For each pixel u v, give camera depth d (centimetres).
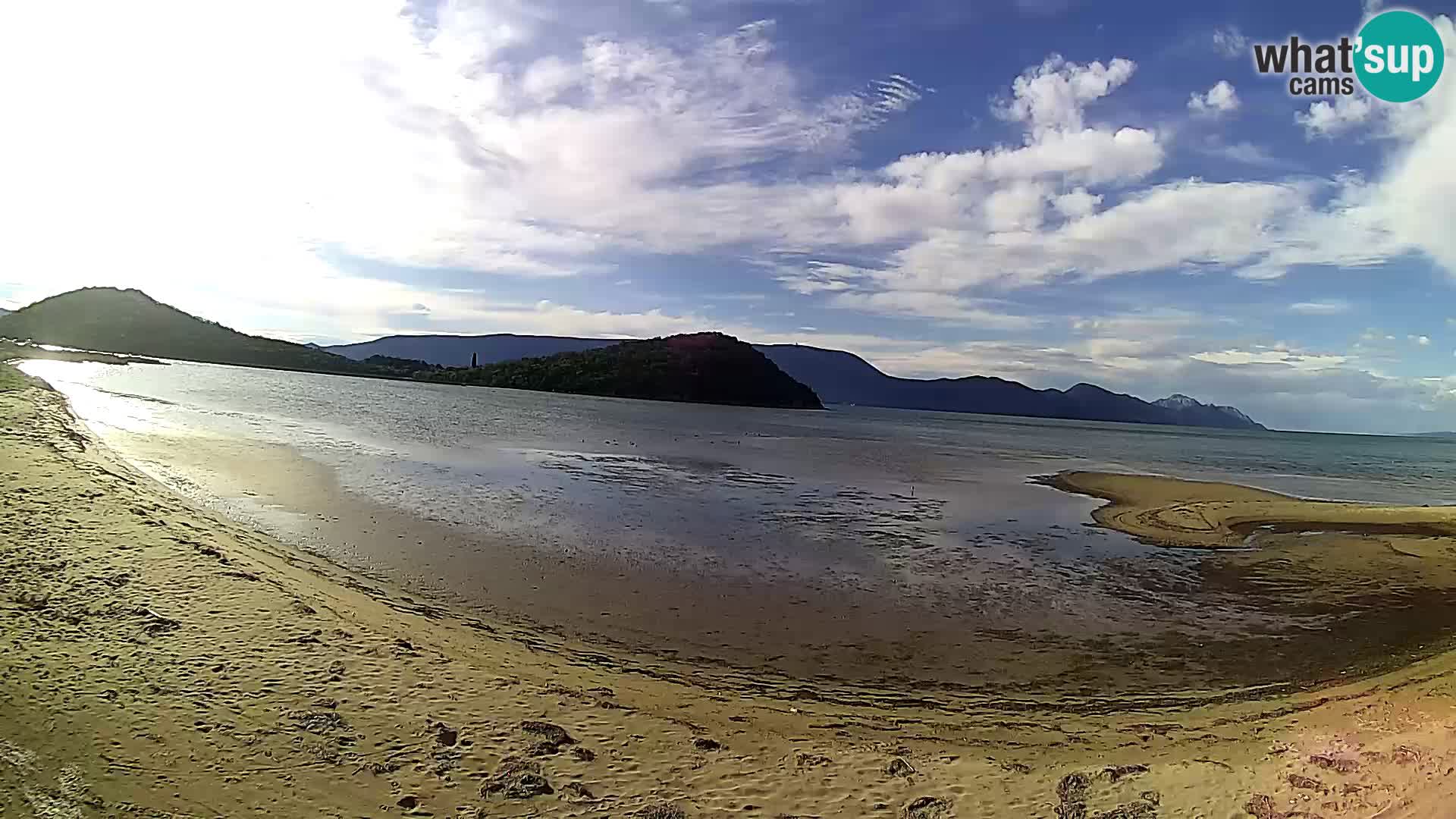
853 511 2242
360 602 1059
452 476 2333
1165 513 2412
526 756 673
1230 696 977
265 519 1551
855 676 985
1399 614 1378
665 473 2869
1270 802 646
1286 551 1884
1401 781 668
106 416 3231
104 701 680
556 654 961
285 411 4353
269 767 616
